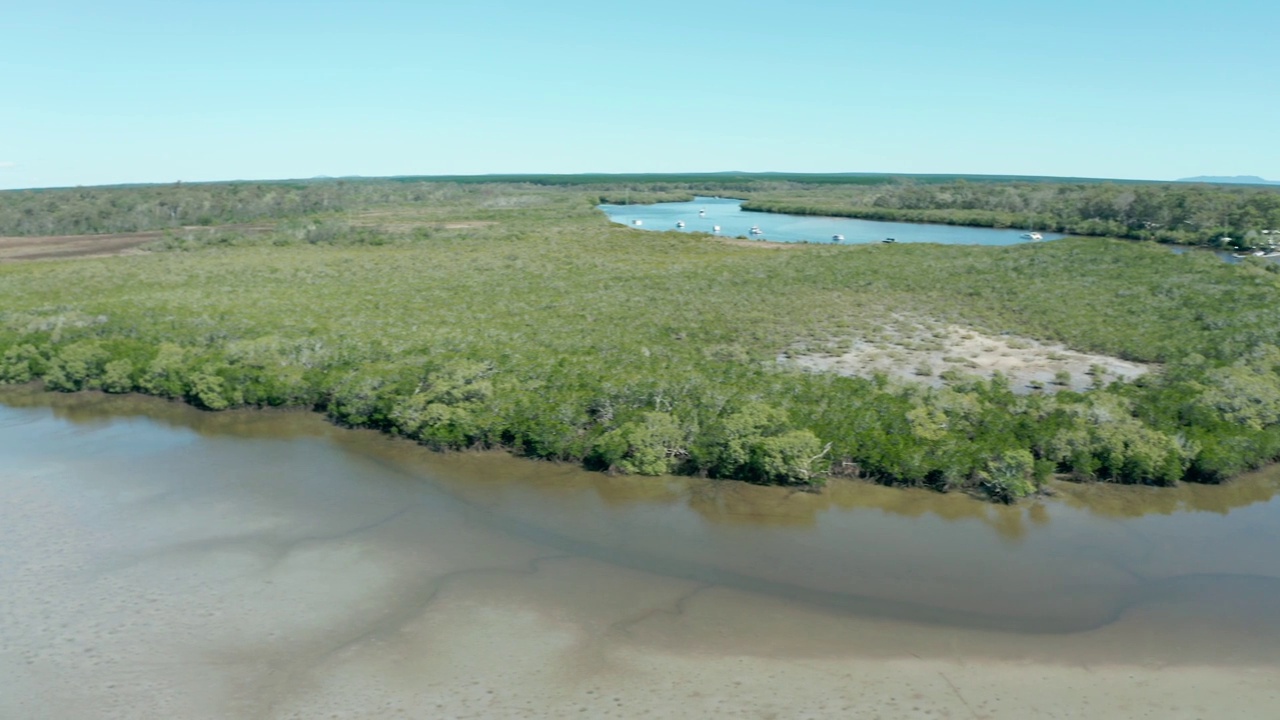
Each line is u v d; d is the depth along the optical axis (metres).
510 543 28.81
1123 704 20.22
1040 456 34.16
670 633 23.28
